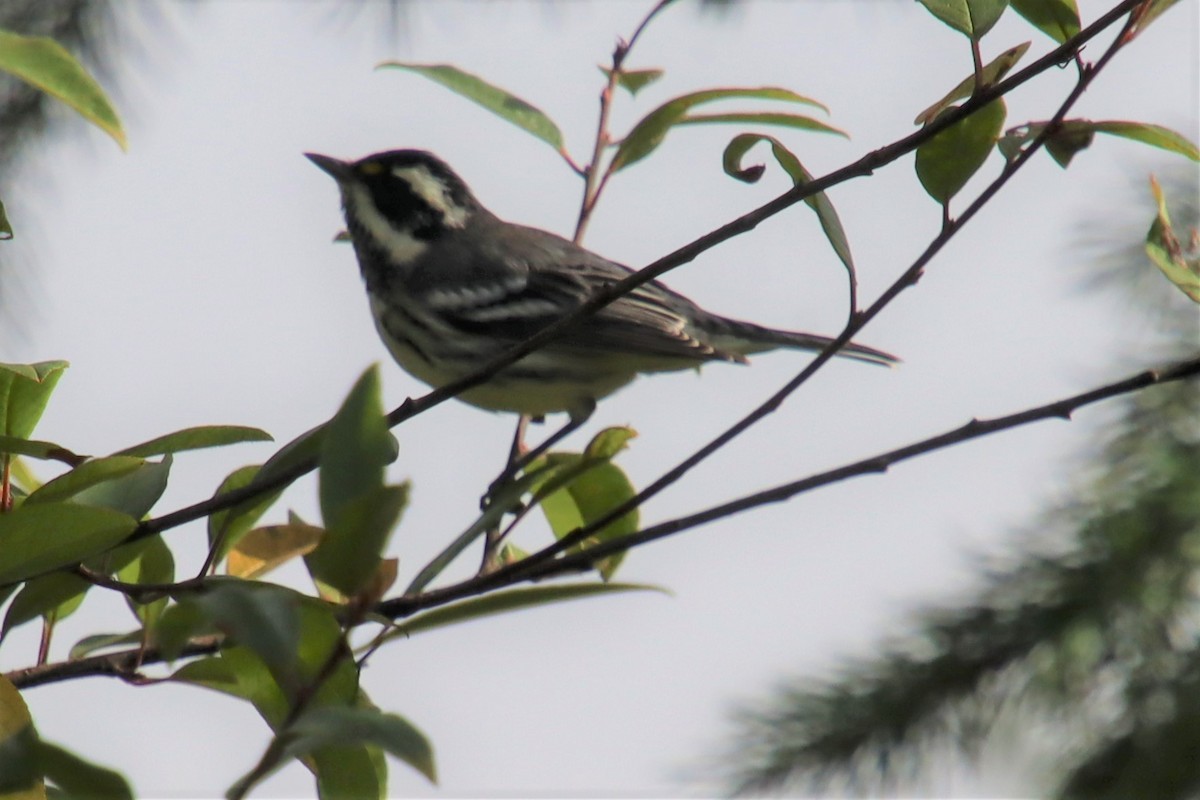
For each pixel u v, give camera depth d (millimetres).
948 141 6258
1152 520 7957
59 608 6059
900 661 8266
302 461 5727
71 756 4484
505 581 6195
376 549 4207
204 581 5418
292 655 4016
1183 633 7910
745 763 8164
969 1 5910
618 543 6230
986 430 6062
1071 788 7758
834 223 6297
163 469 5945
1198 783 7492
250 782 3658
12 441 5508
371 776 5570
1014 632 8094
